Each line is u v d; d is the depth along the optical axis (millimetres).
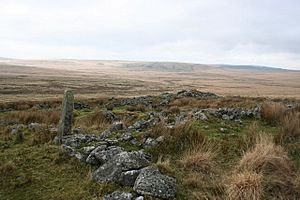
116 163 4453
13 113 12242
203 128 6484
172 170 4488
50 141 6211
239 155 5137
